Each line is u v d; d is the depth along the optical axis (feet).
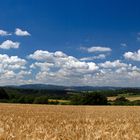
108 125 67.97
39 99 315.37
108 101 331.98
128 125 66.54
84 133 51.62
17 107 177.37
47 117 93.71
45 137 47.55
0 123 67.72
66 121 78.74
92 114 117.70
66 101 335.26
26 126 62.08
